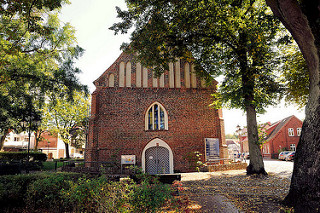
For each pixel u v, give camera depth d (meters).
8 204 6.71
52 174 7.66
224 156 21.28
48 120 33.62
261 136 14.70
